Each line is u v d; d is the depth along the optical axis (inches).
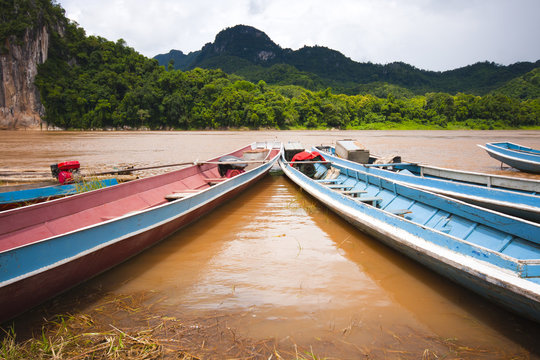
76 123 3476.9
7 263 125.1
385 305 150.7
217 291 163.3
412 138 1824.6
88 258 158.6
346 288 165.8
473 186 274.1
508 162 549.6
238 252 211.0
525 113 4407.0
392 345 123.6
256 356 117.0
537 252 154.6
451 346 123.1
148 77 4057.6
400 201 267.4
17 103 3341.5
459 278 149.4
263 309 147.3
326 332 131.1
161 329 132.6
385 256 204.2
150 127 3700.8
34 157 773.3
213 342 124.6
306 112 4116.6
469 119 4510.3
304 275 179.6
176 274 181.8
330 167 432.8
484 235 183.3
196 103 3843.5
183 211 233.1
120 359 115.6
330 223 270.4
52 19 3927.2
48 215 193.5
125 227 179.9
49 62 3577.8
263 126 3750.0
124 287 168.2
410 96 6658.5
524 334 129.5
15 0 3440.0
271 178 504.4
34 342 125.3
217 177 432.1
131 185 260.8
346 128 4254.4
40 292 143.3
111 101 3555.6
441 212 221.8
